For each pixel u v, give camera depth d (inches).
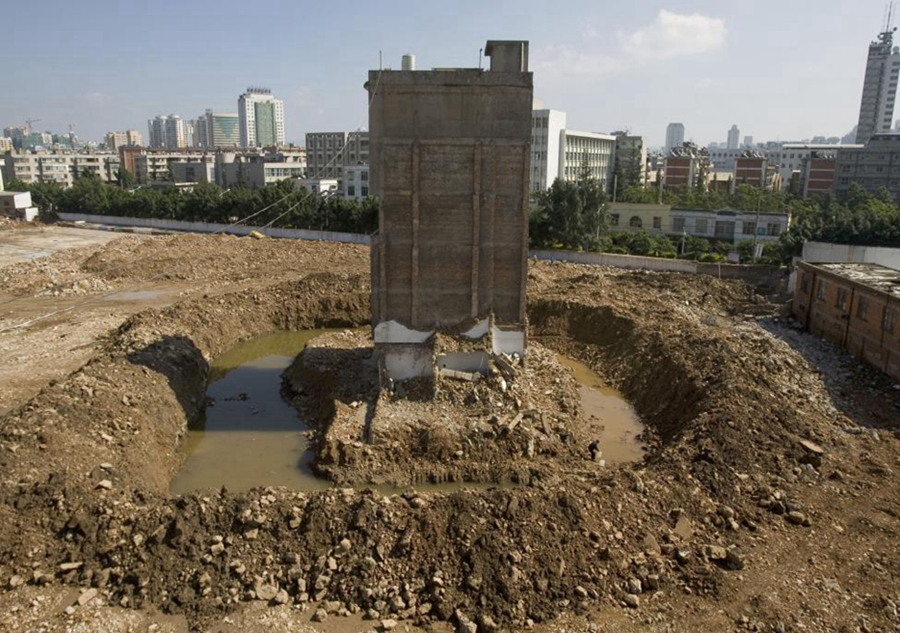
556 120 4266.7
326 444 941.2
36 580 615.2
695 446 843.4
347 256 2345.0
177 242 2488.9
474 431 949.2
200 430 1067.9
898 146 4421.8
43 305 1738.4
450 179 1071.0
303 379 1229.1
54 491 699.4
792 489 775.7
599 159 5036.9
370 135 1067.3
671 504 727.7
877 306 1194.0
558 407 1061.8
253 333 1565.0
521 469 895.1
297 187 3592.5
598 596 603.5
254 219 3211.1
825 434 913.5
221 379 1310.3
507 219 1089.4
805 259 1892.2
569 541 652.7
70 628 564.7
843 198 4343.0
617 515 699.4
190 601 599.8
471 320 1115.9
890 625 569.3
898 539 687.1
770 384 1062.4
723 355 1124.5
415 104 1043.9
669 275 1925.4
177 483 898.7
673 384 1099.9
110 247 2412.6
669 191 4217.5
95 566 633.0
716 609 589.6
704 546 666.2
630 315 1443.2
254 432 1059.9
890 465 839.7
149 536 652.1
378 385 1107.3
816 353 1300.4
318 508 688.4
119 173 5738.2
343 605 601.0
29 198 3890.3
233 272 2146.9
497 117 1050.7
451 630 574.6
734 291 1795.0
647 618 581.3
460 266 1101.7
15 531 653.9
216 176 6107.3
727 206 3531.0
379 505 693.3
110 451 836.0
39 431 804.0
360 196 4377.5
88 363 1099.9
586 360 1405.0
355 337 1414.9
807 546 677.3
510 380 1083.9
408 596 601.9
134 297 1840.6
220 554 642.8
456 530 656.4
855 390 1113.4
